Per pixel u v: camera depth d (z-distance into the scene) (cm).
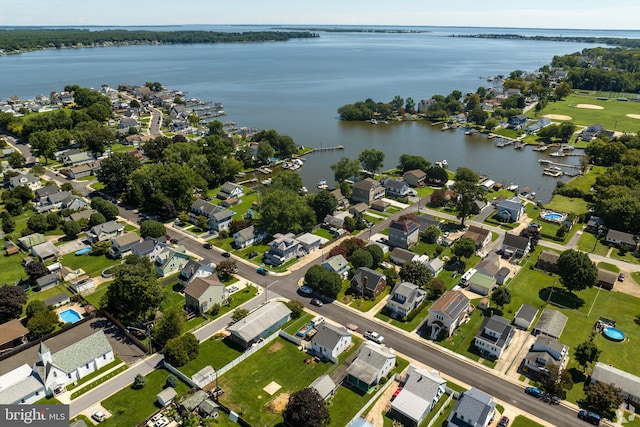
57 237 12444
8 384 7062
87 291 9888
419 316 9300
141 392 7156
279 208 12356
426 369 7756
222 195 15262
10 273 10612
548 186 17325
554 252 11700
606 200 13400
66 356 7406
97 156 19500
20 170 17488
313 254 11700
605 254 11825
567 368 7781
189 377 7462
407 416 6594
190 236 12625
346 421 6638
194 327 8775
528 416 6812
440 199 14725
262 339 8406
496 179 18138
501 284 10325
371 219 13750
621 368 7806
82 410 6769
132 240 11612
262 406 6912
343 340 8062
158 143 19012
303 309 9394
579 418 6800
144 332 8500
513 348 8344
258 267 11012
